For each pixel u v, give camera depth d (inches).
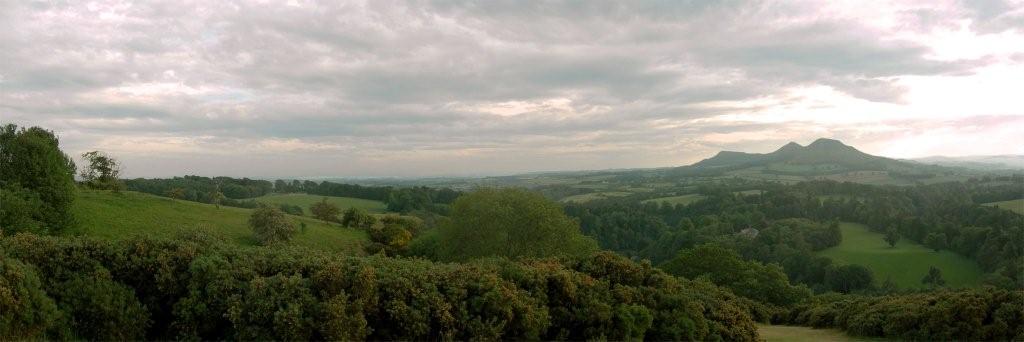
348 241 2591.0
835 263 2640.3
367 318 415.8
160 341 401.4
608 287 550.9
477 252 1598.2
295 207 3538.4
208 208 2694.4
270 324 385.1
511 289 470.6
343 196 4576.8
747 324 609.3
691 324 531.2
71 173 1891.0
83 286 389.4
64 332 370.3
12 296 346.6
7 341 338.0
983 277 2293.3
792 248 2903.5
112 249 422.3
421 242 2249.0
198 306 392.8
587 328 490.3
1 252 379.9
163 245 437.4
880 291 2215.8
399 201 3912.4
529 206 1604.3
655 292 566.6
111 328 383.9
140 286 416.8
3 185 1470.2
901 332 713.0
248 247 482.3
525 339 461.7
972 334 625.9
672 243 3206.2
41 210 1502.2
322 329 377.4
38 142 1614.2
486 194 1699.1
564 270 546.3
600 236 3572.8
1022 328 592.7
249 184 4640.8
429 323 422.0
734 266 1720.0
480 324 429.7
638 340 500.1
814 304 1219.9
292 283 397.1
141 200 2450.8
